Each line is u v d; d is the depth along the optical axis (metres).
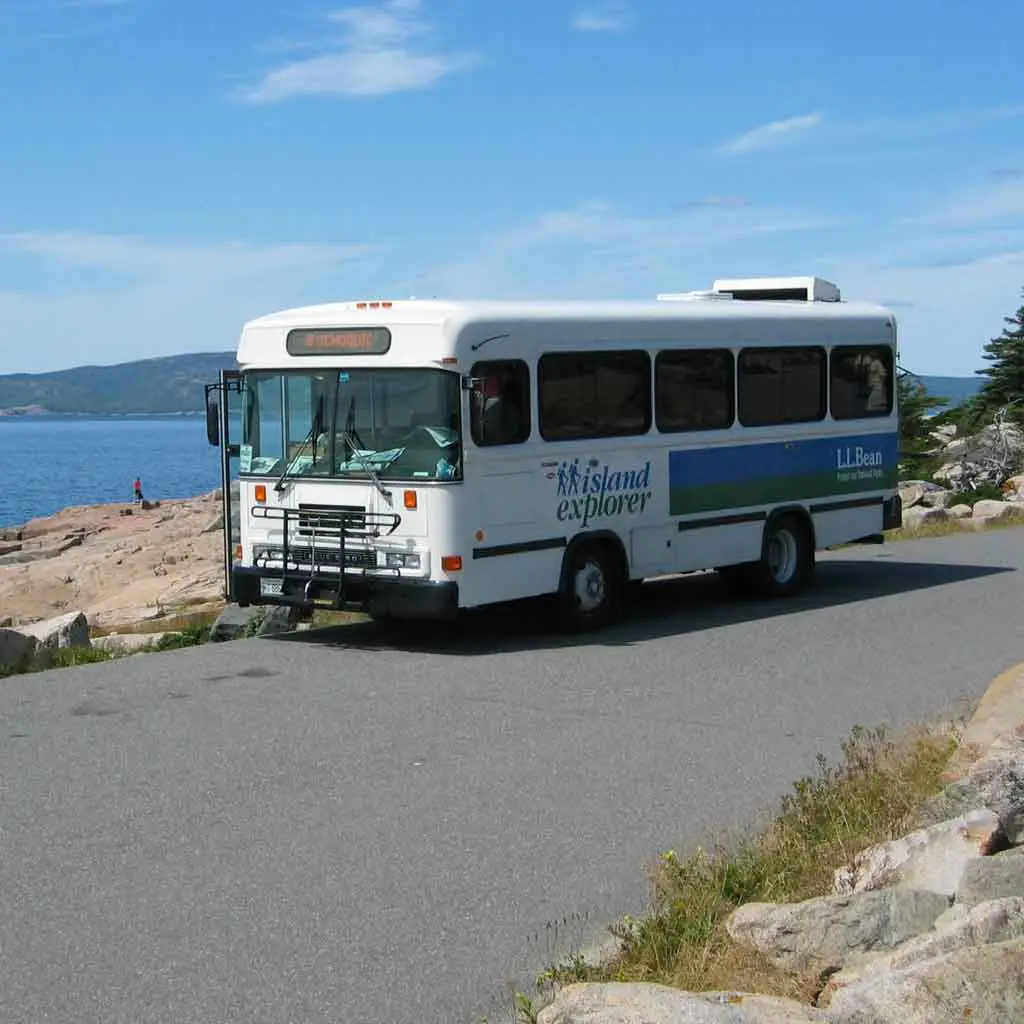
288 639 15.67
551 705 12.14
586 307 15.70
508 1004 6.21
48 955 6.74
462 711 11.92
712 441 17.11
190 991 6.34
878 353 19.59
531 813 9.02
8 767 10.17
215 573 33.75
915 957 5.60
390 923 7.16
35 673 13.92
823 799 8.55
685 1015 5.13
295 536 15.08
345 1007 6.19
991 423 48.50
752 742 10.81
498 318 14.52
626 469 16.03
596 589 15.85
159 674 13.64
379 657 14.44
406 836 8.55
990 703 9.08
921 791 8.60
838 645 14.91
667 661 14.12
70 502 127.19
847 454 19.14
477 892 7.60
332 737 11.02
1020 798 7.32
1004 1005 4.99
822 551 23.78
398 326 14.35
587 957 6.66
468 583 14.30
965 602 17.84
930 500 35.22
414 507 14.27
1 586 41.75
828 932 6.17
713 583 19.98
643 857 8.16
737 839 8.35
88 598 38.88
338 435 14.74
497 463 14.54
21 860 8.12
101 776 9.91
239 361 15.40
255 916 7.25
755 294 19.70
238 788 9.59
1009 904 5.64
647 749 10.63
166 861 8.09
